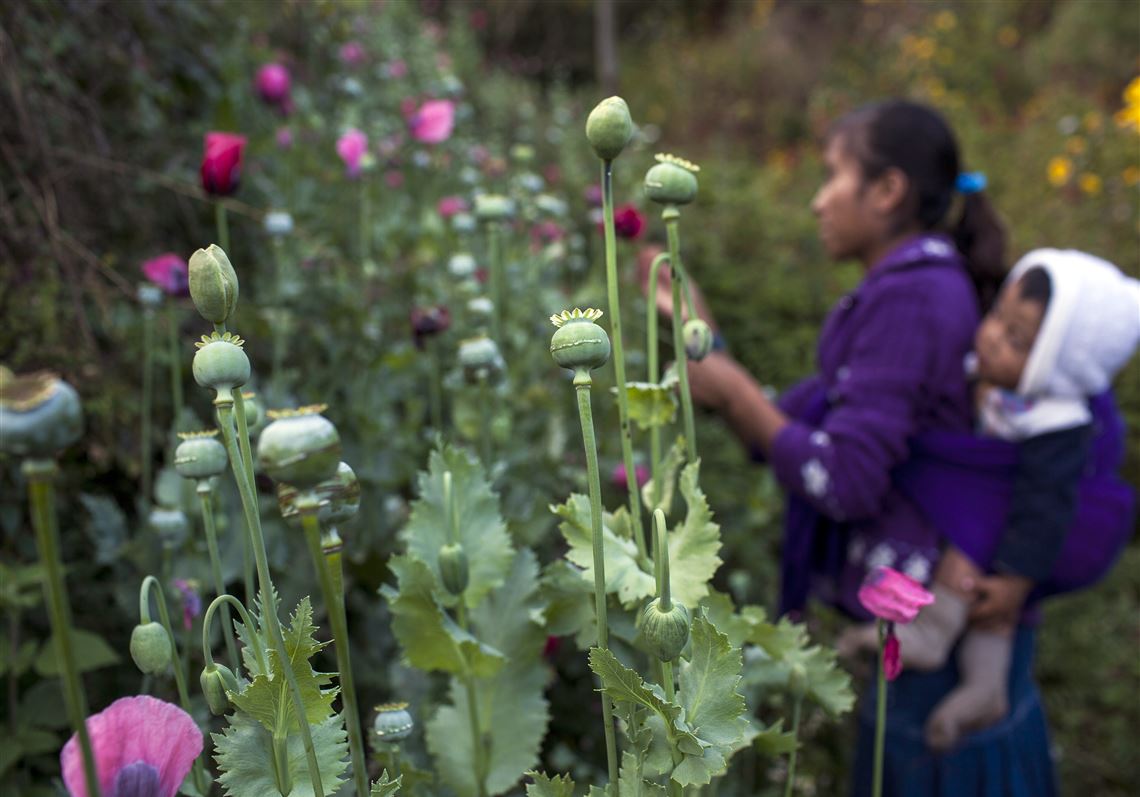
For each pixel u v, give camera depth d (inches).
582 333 24.4
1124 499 69.2
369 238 93.4
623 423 30.6
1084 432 65.2
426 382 81.7
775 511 105.2
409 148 107.0
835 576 73.2
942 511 66.7
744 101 345.4
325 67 116.3
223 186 55.8
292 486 21.2
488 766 38.7
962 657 68.1
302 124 100.6
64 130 69.9
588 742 69.0
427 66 154.2
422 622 35.8
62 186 69.1
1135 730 107.0
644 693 25.5
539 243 95.0
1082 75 328.8
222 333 23.7
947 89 331.0
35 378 17.1
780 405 82.8
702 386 72.2
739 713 26.0
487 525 37.9
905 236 75.2
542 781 28.7
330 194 94.7
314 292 80.9
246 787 25.5
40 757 51.8
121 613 59.7
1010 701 70.2
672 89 348.2
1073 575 68.0
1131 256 196.9
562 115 157.9
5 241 63.3
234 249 84.7
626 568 31.3
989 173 242.1
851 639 70.3
